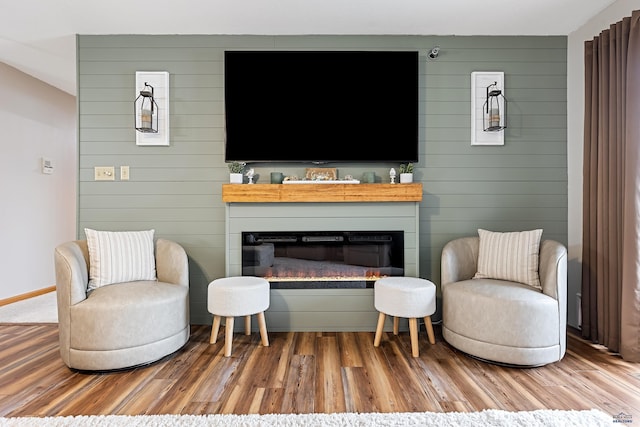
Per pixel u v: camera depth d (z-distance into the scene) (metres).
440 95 3.34
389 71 3.25
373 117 3.26
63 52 3.66
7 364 2.52
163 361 2.56
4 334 3.11
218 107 3.32
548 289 2.54
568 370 2.42
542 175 3.37
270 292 3.13
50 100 4.66
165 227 3.32
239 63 3.23
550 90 3.35
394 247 3.18
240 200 3.07
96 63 3.28
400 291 2.65
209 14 2.94
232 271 3.14
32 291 4.40
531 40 3.34
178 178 3.32
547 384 2.23
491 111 3.21
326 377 2.32
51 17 2.98
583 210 2.96
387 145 3.26
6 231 4.08
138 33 3.27
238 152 3.25
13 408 1.97
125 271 2.76
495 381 2.27
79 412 1.93
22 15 2.95
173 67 3.30
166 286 2.73
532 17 3.02
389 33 3.29
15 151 4.18
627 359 2.54
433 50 3.23
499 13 2.95
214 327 2.88
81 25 3.12
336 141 3.26
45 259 4.58
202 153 3.32
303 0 2.74
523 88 3.35
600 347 2.80
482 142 3.33
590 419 1.84
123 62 3.29
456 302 2.67
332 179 3.30
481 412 1.91
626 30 2.56
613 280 2.67
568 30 3.24
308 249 3.22
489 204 3.36
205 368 2.45
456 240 3.13
